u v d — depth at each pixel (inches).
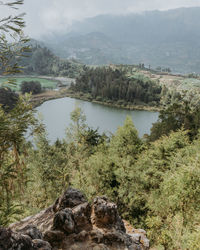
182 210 617.3
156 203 798.5
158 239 660.1
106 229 297.7
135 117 6451.8
